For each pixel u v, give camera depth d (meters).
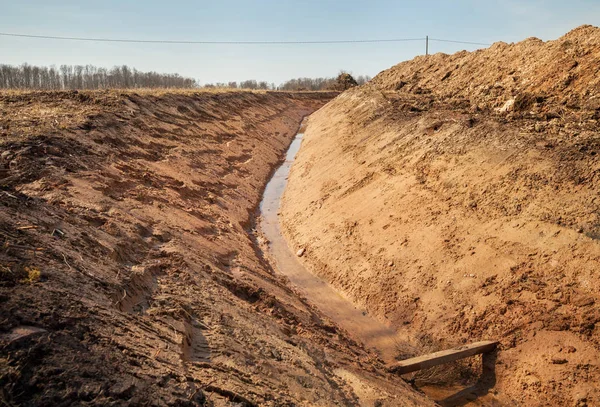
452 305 9.73
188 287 8.05
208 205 15.66
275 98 55.16
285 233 17.00
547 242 9.10
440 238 11.34
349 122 26.02
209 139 24.59
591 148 10.40
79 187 10.55
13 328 4.36
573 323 7.79
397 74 35.84
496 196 11.02
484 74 22.12
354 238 13.75
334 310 11.44
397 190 14.36
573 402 7.02
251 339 7.02
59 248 6.60
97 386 4.14
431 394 8.28
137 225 9.91
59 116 16.45
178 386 4.77
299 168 24.95
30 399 3.73
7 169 10.32
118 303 6.11
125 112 19.91
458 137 14.09
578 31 17.45
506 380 8.05
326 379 6.92
